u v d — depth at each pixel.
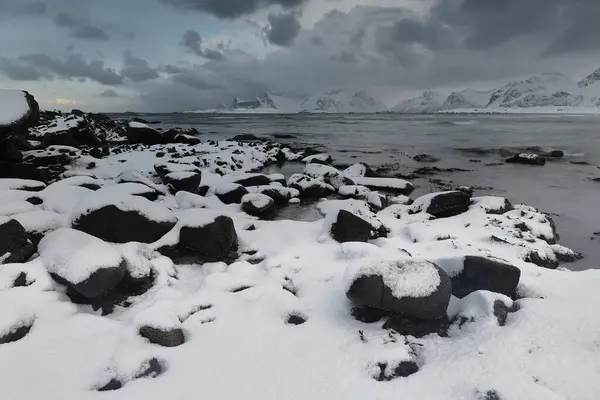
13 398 3.86
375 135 43.84
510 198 14.42
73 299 5.60
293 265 6.98
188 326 5.16
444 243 8.30
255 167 19.81
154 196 10.80
